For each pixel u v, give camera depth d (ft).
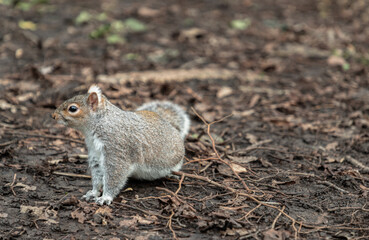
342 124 41.14
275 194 28.09
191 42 68.85
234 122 41.75
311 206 26.61
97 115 26.63
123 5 88.17
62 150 33.86
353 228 24.18
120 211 25.76
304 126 40.47
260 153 34.91
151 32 72.79
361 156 34.55
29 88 46.52
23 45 62.28
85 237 23.04
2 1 80.59
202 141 36.19
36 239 22.80
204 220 24.29
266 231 23.61
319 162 33.19
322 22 81.82
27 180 28.99
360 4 95.25
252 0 97.96
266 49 66.39
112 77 51.78
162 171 29.04
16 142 34.40
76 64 56.13
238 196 27.53
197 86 51.65
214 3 93.97
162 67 57.11
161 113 33.81
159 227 24.12
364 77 56.03
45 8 81.97
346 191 28.55
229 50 65.67
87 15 75.61
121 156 26.73
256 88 51.90
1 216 24.68
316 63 61.46
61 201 26.21
